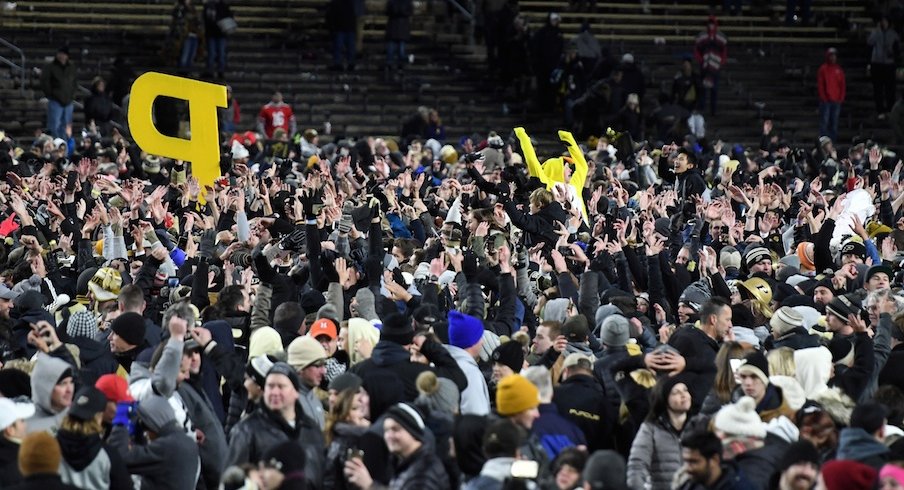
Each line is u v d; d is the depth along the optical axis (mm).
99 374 32969
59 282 45250
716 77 114250
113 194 62469
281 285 37844
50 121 97938
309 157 85188
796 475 25281
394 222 54469
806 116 117188
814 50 125688
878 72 116750
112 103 102250
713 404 29953
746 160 81938
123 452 28422
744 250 48875
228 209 50125
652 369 30469
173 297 40219
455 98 114875
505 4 116188
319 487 27609
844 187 79688
